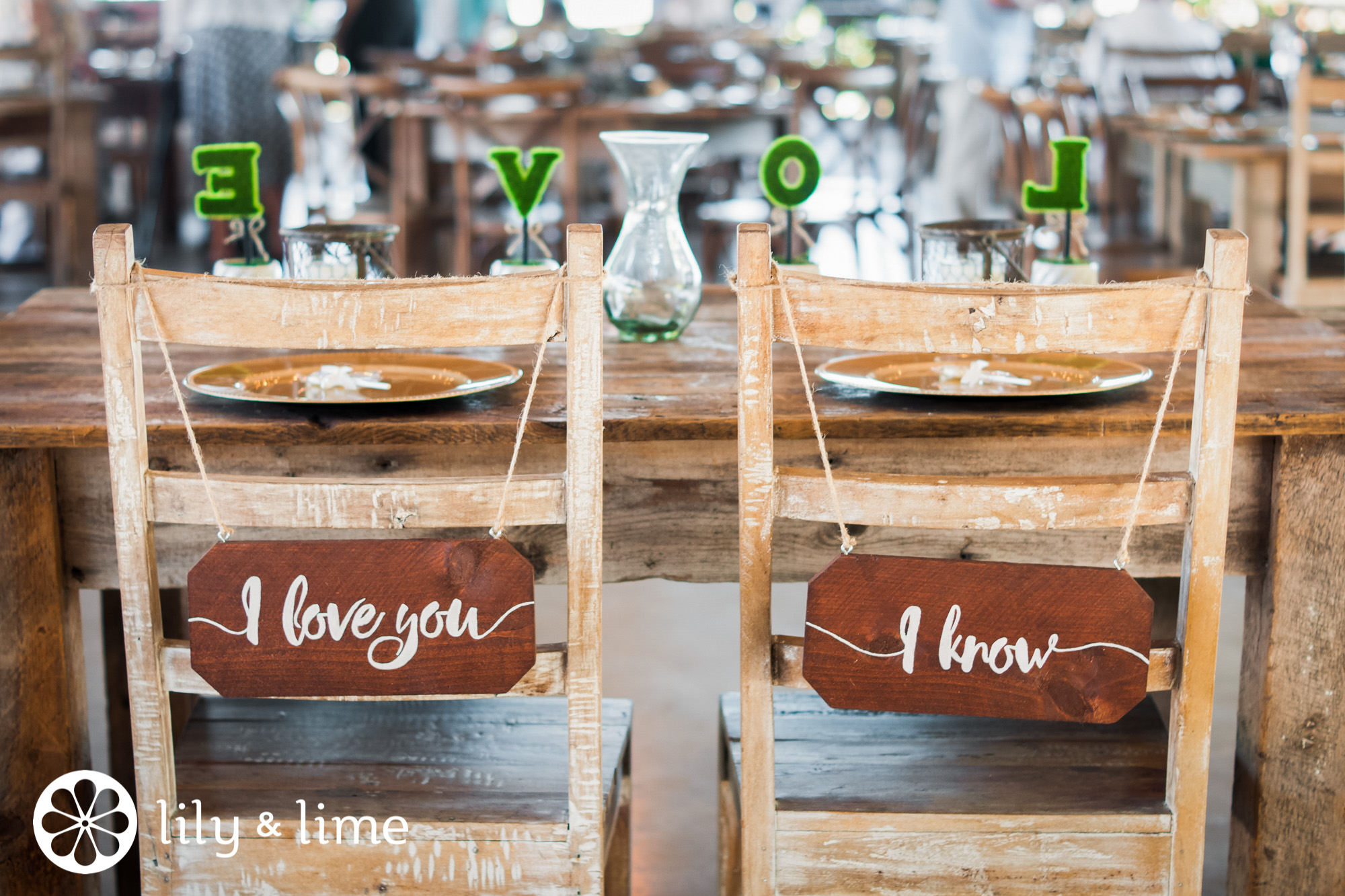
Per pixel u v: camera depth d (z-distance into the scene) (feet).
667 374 5.16
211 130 16.44
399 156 13.99
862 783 4.34
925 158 18.10
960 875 3.94
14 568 4.52
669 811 6.86
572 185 13.92
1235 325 3.48
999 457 4.70
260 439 4.39
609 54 20.67
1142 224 15.85
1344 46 11.83
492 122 13.75
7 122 16.69
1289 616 4.69
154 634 3.74
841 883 3.95
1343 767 4.73
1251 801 4.92
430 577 3.64
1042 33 20.49
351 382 4.93
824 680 3.71
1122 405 4.62
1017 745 4.67
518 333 3.54
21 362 5.26
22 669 4.59
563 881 3.91
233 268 5.92
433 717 4.97
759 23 31.32
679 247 5.79
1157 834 3.88
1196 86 17.38
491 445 4.65
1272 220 12.46
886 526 4.78
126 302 3.53
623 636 8.98
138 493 3.64
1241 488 4.72
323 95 15.17
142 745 3.82
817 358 5.46
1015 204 14.52
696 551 4.83
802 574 4.86
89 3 26.03
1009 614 3.62
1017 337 3.50
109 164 21.27
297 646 3.68
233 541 3.67
